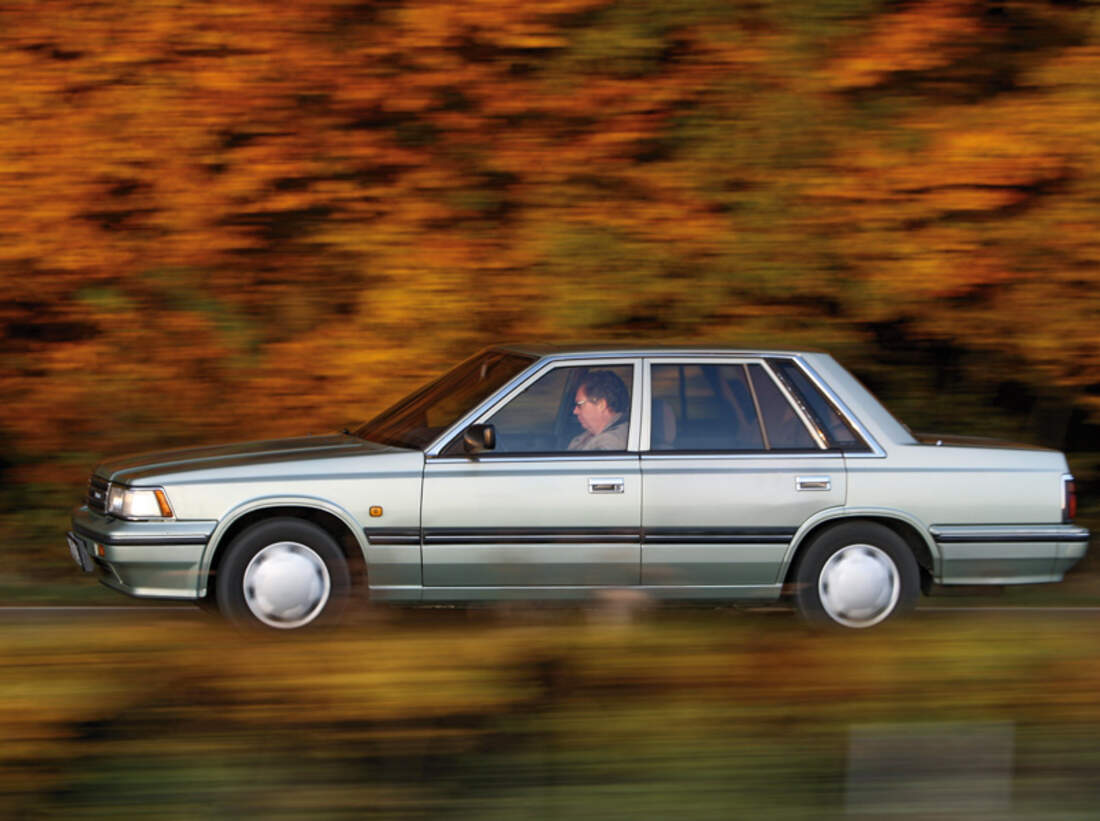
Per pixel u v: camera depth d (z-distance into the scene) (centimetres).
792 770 642
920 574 1434
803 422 1403
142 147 1644
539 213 1692
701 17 1673
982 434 1919
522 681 684
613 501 1352
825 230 1686
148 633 735
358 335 1689
